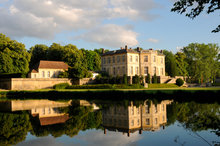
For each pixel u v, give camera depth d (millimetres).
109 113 19547
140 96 32312
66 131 13266
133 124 15359
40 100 32781
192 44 78688
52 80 58656
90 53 90250
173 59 77875
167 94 30922
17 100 33375
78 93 36531
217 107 20250
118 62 65500
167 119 16094
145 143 10695
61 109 22297
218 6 10930
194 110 18922
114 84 53719
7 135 12305
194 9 11555
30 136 12133
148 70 64812
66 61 76812
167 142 10594
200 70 74438
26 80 55031
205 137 11008
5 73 59594
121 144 10602
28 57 67625
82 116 18156
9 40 66500
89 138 11750
